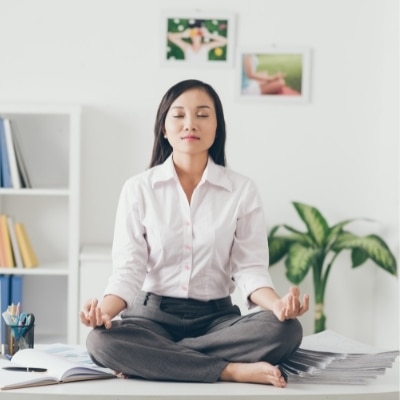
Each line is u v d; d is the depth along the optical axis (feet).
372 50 15.05
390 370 9.41
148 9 14.89
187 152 9.43
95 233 15.02
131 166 14.98
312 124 15.07
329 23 15.03
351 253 14.65
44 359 8.89
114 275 9.39
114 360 8.63
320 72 15.06
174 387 8.39
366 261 15.02
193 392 8.18
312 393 8.20
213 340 8.81
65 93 14.92
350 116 15.10
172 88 9.60
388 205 14.64
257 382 8.58
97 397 8.07
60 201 15.07
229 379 8.70
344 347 9.90
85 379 8.67
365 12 15.02
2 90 14.87
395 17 14.46
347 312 15.06
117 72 14.93
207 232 9.39
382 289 14.73
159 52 14.88
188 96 9.47
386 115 14.82
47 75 14.89
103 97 14.94
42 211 15.06
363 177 15.15
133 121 14.96
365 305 15.06
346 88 15.07
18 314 10.01
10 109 14.05
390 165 14.57
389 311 14.43
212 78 14.98
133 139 14.97
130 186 9.61
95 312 8.52
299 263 13.85
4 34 14.83
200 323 9.32
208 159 9.72
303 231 15.07
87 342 8.78
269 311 8.79
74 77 14.92
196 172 9.62
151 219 9.44
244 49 14.92
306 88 15.02
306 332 14.92
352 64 15.05
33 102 14.89
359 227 15.15
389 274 14.47
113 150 14.97
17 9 14.83
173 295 9.40
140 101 14.94
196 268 9.40
